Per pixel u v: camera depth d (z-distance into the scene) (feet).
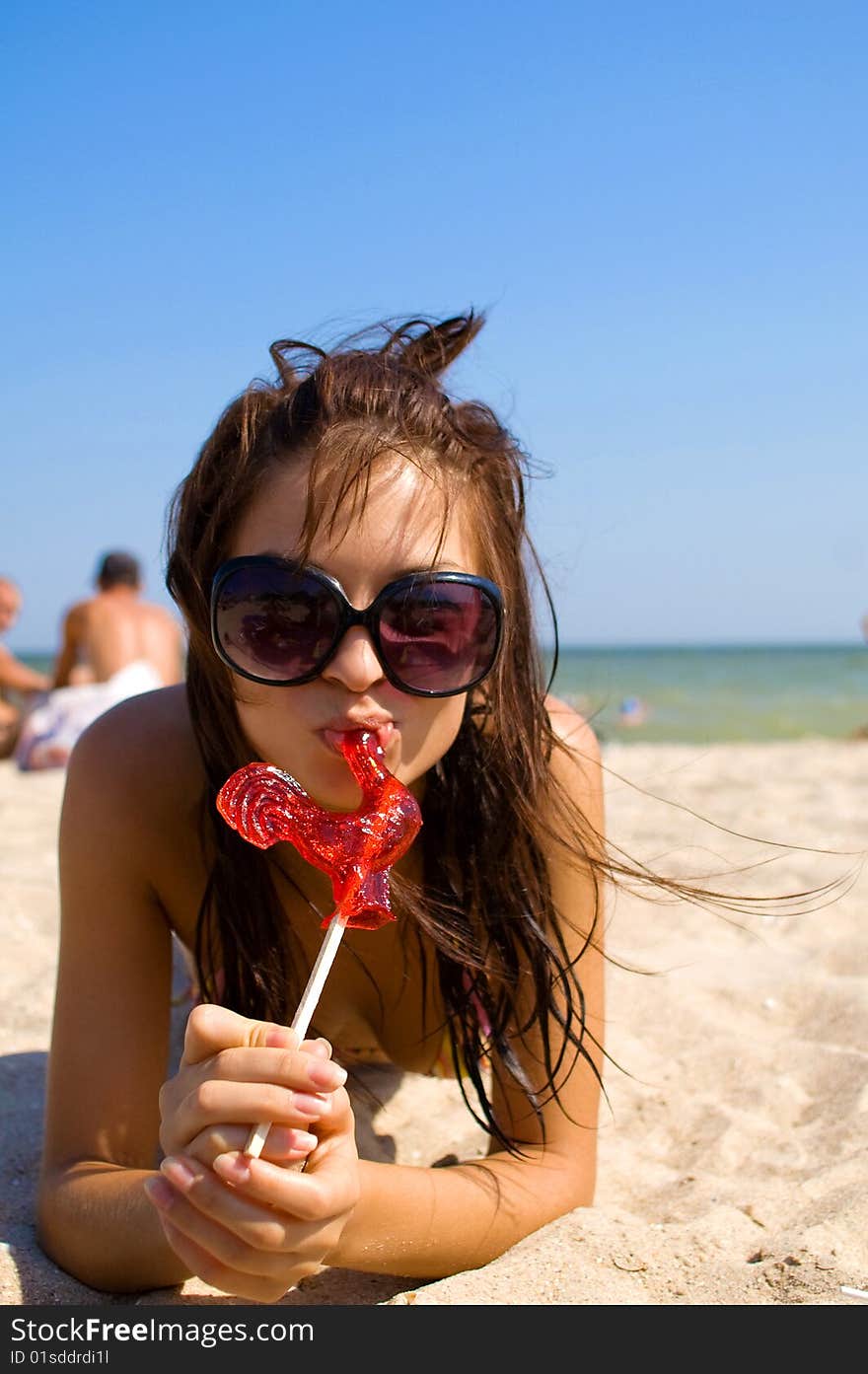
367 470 4.61
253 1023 4.10
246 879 5.66
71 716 23.34
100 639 24.56
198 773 5.86
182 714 6.05
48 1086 5.75
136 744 5.91
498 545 5.27
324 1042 4.13
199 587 5.12
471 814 5.77
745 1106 7.69
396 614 4.59
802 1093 7.83
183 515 5.29
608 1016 9.21
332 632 4.56
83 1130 5.58
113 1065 5.64
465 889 5.83
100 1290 5.33
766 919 11.54
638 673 120.06
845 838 15.12
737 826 16.06
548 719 5.87
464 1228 5.25
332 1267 5.57
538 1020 5.86
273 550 4.72
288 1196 3.84
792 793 19.20
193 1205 3.97
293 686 4.60
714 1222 5.78
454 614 4.67
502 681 5.55
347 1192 3.96
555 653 6.18
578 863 6.00
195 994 7.04
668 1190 6.53
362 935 6.10
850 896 12.26
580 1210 5.77
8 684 28.14
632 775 21.81
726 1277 5.27
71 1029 5.69
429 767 5.28
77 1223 5.24
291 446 4.84
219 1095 3.91
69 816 5.90
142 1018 5.76
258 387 5.26
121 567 25.22
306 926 6.09
